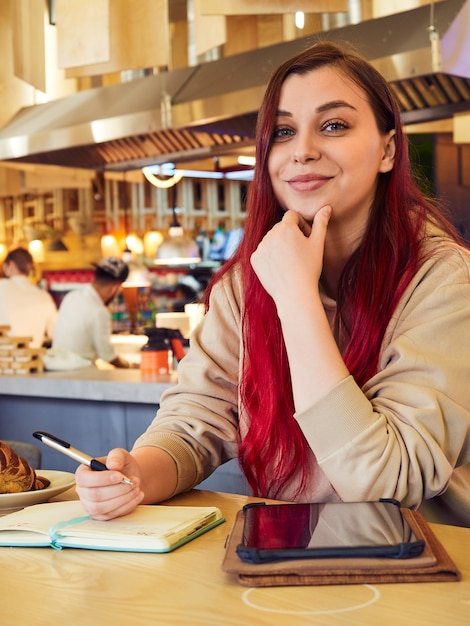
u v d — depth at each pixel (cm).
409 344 127
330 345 120
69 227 821
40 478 144
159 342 335
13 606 86
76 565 99
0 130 481
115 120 402
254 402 143
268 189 144
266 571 87
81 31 261
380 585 86
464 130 410
